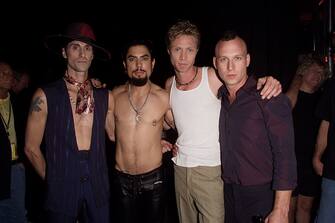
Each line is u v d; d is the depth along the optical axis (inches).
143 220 124.0
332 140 100.9
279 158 92.0
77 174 107.1
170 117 122.0
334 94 100.8
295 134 133.9
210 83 110.0
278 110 91.7
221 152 105.1
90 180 108.6
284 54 205.3
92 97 109.4
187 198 117.0
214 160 111.8
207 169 111.9
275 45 205.6
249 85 98.3
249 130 96.2
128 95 120.2
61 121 105.5
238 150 99.0
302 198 139.9
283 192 92.0
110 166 219.1
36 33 340.2
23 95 193.6
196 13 259.3
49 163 106.1
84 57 105.8
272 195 98.5
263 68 205.9
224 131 103.5
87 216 111.2
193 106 111.2
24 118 162.6
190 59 108.9
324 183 103.0
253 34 206.8
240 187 100.9
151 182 119.6
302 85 133.6
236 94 98.8
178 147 116.8
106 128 124.3
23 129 156.9
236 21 210.7
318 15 191.5
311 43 210.4
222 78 99.0
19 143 153.7
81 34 105.2
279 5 203.9
